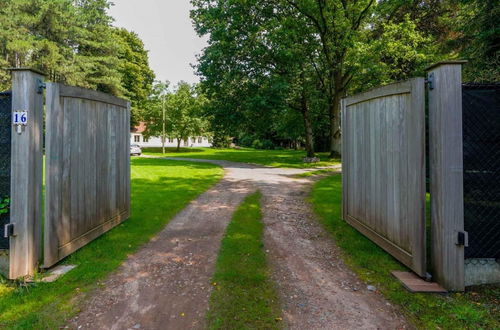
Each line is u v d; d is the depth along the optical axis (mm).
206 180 10586
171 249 4012
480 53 6602
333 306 2615
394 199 3588
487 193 2930
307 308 2582
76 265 3438
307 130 19328
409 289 2865
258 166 16125
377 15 16422
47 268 3258
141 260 3637
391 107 3639
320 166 15906
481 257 2930
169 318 2436
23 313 2471
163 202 6832
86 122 4008
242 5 16141
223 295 2799
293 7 16953
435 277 2990
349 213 5121
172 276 3201
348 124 5133
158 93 32969
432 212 3033
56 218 3365
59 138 3408
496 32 6152
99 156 4383
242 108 17797
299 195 7871
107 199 4648
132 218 5469
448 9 12883
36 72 3143
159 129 33156
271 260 3656
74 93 3695
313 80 19156
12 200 3068
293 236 4582
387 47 13352
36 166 3189
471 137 2922
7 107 3139
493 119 2924
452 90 2828
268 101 16594
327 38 16250
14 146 3059
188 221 5402
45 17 21266
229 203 6902
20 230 3068
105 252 3832
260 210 6227
